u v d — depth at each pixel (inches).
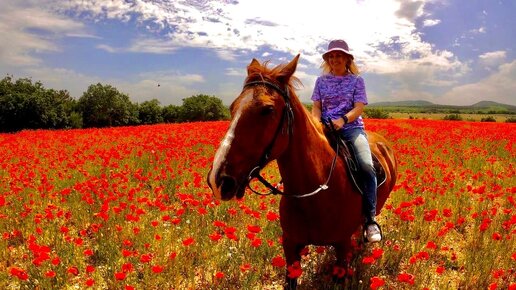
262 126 115.0
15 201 278.8
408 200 298.5
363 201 158.9
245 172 115.4
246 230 244.8
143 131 769.6
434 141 600.7
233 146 113.0
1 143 647.8
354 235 210.5
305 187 138.8
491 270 192.4
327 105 171.2
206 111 2420.0
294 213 145.2
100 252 211.6
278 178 350.9
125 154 461.7
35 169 390.0
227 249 211.6
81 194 290.8
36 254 171.8
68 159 429.4
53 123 1961.1
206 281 190.7
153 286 180.2
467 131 773.9
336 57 165.8
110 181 334.6
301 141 132.7
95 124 2422.5
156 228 236.2
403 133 690.8
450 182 334.6
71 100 2395.4
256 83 121.0
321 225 145.6
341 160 152.9
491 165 452.4
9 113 1861.5
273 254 205.8
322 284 185.3
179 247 214.7
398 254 206.1
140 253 209.2
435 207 289.4
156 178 336.2
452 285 191.3
